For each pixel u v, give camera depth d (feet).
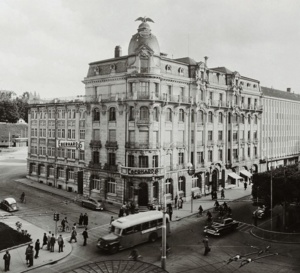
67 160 218.79
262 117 275.39
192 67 198.39
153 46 173.78
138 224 119.44
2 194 205.05
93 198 184.34
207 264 103.76
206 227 134.92
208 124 213.05
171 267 101.30
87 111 196.65
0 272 98.07
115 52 201.57
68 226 140.97
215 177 220.84
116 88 182.19
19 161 348.59
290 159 328.29
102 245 112.78
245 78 248.32
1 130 476.13
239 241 125.59
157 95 173.99
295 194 131.34
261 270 99.30
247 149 254.27
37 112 246.88
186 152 195.52
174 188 188.03
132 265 63.46
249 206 181.78
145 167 172.55
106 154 186.70
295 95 355.15
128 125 175.52
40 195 204.44
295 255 111.24
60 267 103.04
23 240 122.01
